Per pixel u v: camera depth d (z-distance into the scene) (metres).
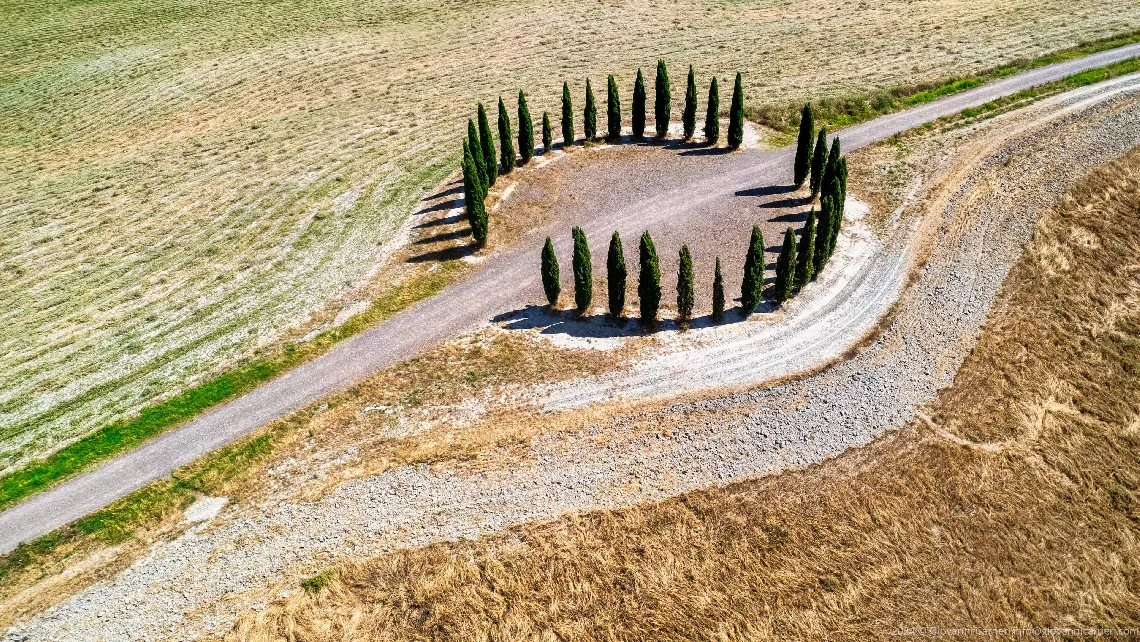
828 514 26.95
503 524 26.97
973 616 23.88
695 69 65.81
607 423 30.11
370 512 27.47
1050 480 28.19
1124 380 32.66
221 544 26.64
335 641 23.66
